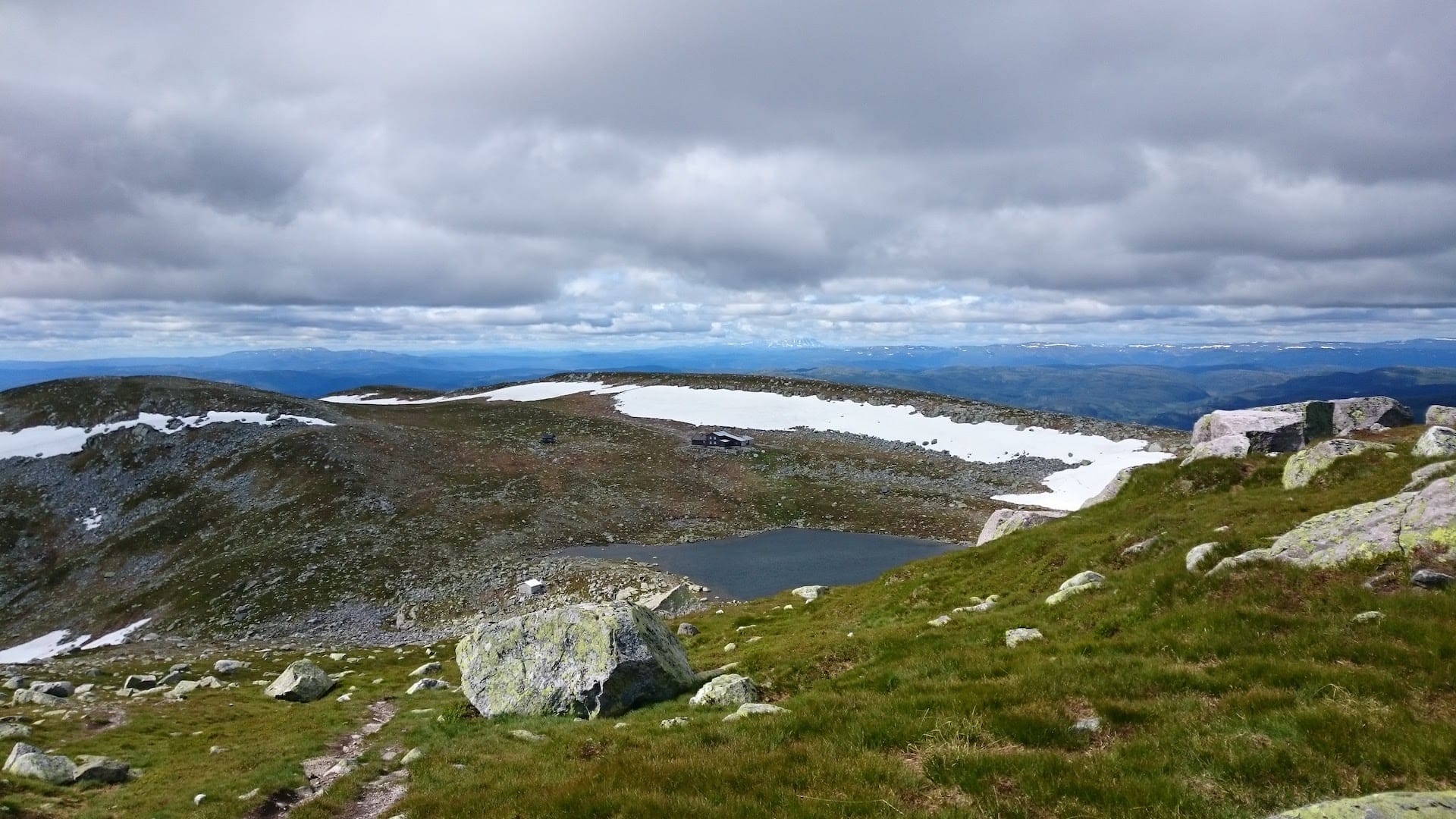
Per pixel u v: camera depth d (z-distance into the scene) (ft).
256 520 286.66
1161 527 90.07
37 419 401.49
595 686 70.85
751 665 79.05
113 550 284.41
